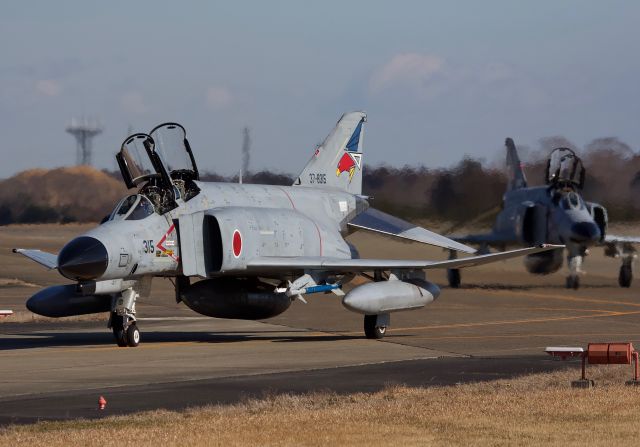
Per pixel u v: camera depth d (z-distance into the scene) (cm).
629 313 10112
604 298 11675
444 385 5362
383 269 7900
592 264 14062
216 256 7675
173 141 7756
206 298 7806
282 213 8300
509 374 5794
